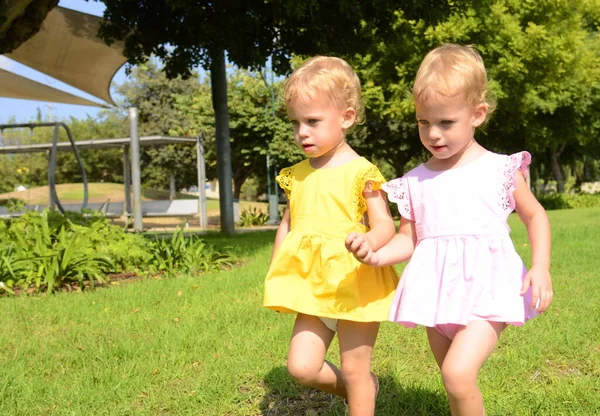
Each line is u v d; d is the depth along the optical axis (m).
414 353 3.87
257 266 7.84
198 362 3.78
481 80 2.29
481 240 2.31
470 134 2.33
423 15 11.55
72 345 4.19
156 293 6.04
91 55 13.74
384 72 20.39
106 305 5.53
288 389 3.31
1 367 3.71
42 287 6.78
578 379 3.26
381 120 21.72
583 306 4.93
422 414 2.91
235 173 27.23
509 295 2.21
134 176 16.09
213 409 3.07
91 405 3.13
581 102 22.52
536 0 20.41
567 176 45.22
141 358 3.84
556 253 8.14
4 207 20.11
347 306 2.43
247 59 11.59
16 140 44.72
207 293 5.95
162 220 26.56
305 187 2.63
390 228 2.50
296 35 12.01
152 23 12.38
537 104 21.31
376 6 10.93
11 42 8.87
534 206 2.34
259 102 24.52
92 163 46.50
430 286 2.32
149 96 38.72
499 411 2.85
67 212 10.48
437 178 2.42
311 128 2.50
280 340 4.16
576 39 21.11
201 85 39.00
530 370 3.47
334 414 2.96
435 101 2.25
